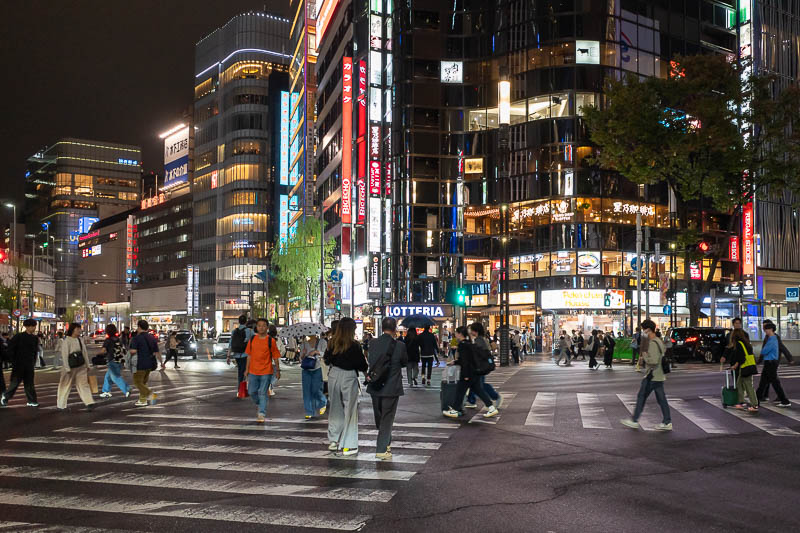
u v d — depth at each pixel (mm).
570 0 56625
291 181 106625
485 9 60031
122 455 9648
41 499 7141
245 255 118625
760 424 12766
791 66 66438
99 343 76312
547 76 56469
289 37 125938
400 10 59906
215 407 15664
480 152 59188
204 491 7465
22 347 16094
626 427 12305
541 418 13508
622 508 6789
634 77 35562
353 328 9898
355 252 60969
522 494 7340
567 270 54406
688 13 61281
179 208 138000
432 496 7230
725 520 6379
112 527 6125
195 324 123062
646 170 36156
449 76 59781
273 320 89375
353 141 61406
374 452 9836
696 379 23641
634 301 54938
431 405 16031
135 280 123000
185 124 142750
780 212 64000
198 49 135000
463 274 58469
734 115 34594
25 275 78688
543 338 54500
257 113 121375
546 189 55812
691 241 36531
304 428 12250
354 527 6098
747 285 61594
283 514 6516
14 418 13898
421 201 58438
